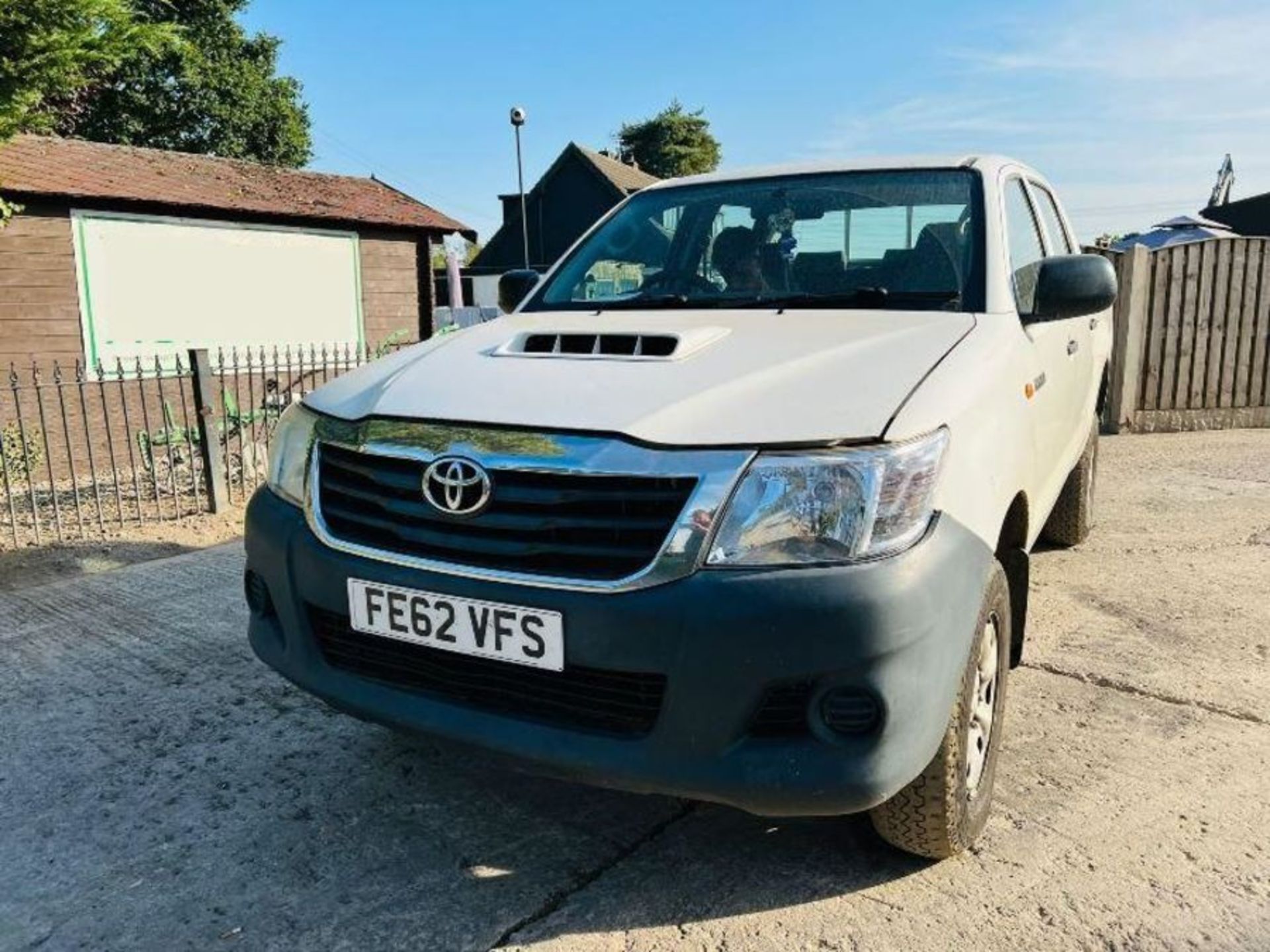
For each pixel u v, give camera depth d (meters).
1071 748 3.11
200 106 26.09
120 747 3.24
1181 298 9.20
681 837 2.68
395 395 2.48
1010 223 3.39
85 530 6.38
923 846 2.38
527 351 2.72
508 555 2.14
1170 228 21.03
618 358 2.51
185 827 2.76
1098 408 5.30
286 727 3.38
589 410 2.19
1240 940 2.20
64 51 6.30
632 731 2.09
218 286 11.30
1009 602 2.62
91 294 10.06
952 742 2.23
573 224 37.59
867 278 3.18
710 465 2.01
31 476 6.74
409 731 2.33
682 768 2.02
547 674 2.13
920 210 3.31
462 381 2.49
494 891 2.46
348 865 2.58
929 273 3.11
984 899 2.37
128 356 10.41
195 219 10.96
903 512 2.04
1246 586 4.70
